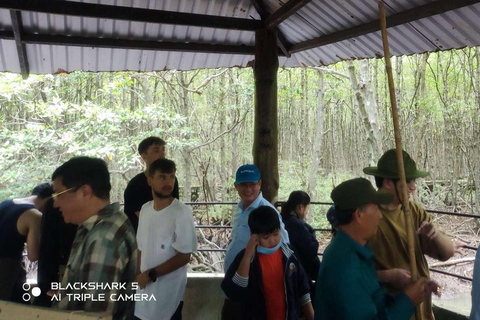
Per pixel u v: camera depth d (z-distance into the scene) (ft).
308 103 64.90
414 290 5.55
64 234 8.30
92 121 28.25
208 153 50.70
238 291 7.74
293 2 11.43
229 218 36.01
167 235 8.98
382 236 6.84
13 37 13.57
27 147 27.50
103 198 5.48
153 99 49.98
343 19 12.76
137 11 11.98
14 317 4.25
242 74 46.37
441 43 12.37
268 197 13.80
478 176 36.88
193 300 13.23
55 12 11.26
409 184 7.00
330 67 51.34
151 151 11.05
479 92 39.47
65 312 4.20
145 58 16.26
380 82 62.03
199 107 57.06
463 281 20.61
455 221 35.42
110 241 5.10
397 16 11.11
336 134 67.36
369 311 5.24
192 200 43.91
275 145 13.94
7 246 9.20
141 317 8.77
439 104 49.96
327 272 5.54
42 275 8.40
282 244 8.03
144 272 8.85
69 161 5.44
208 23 12.91
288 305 7.73
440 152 51.80
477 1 9.04
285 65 18.20
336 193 5.87
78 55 15.64
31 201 9.59
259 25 13.65
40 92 38.37
